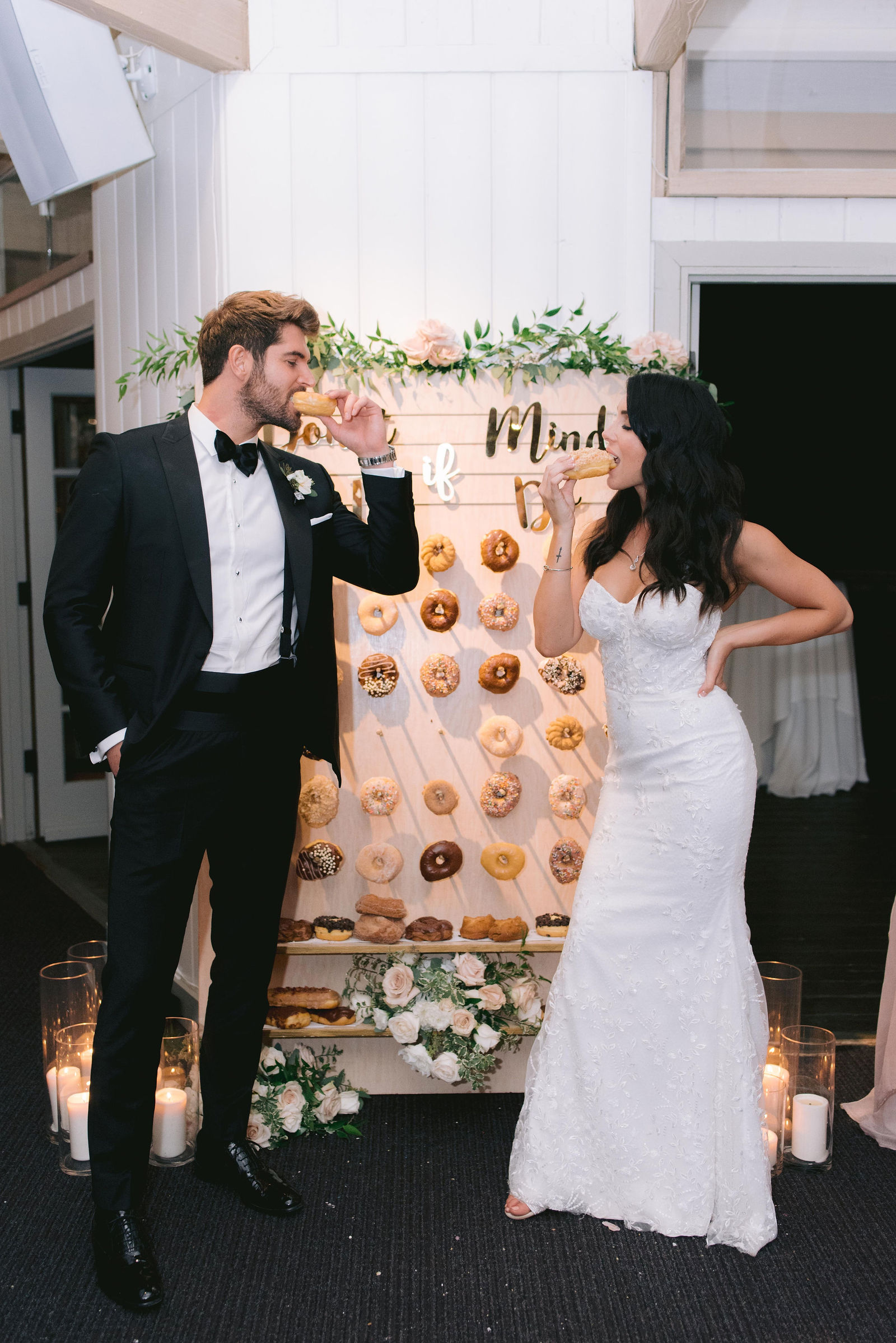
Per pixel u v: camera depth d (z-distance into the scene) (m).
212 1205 2.24
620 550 2.29
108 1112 1.97
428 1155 2.46
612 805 2.22
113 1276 1.93
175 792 1.96
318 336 2.51
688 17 2.58
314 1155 2.46
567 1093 2.20
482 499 2.67
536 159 2.89
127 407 3.46
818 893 4.43
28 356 4.46
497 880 2.71
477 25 2.84
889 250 2.98
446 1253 2.09
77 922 4.07
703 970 2.13
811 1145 2.40
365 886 2.70
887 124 2.95
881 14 2.91
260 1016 2.24
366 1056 2.75
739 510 2.15
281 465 2.18
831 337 6.23
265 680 2.06
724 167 2.95
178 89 3.02
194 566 1.93
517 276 2.91
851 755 6.25
